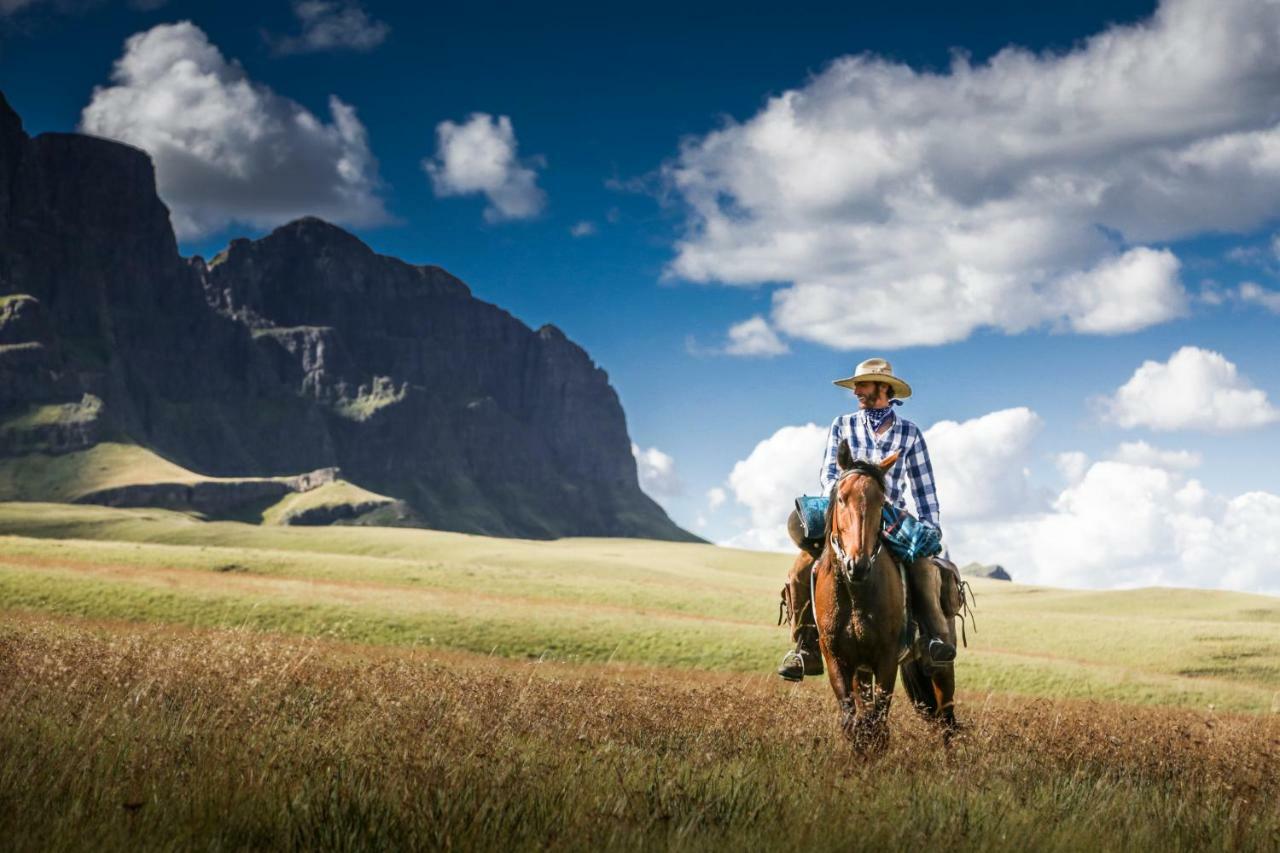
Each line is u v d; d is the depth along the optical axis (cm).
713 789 638
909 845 548
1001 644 7325
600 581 9600
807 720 1016
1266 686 6347
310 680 1088
